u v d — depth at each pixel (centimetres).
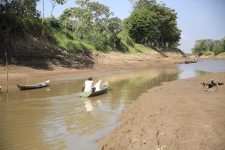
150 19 8650
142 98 2245
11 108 1984
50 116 1777
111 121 1653
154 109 1778
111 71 4784
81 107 2005
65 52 5194
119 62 6028
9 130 1516
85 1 6525
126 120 1631
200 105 1788
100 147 1248
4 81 3155
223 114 1564
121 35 8250
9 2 4494
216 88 2439
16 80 3275
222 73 3872
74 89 2759
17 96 2398
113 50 6862
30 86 2730
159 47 9512
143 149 1158
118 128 1471
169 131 1311
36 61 4306
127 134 1345
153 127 1391
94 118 1722
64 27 6259
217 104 1808
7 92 2578
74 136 1409
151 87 2898
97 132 1466
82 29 6419
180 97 2119
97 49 6344
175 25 10375
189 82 3036
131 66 5856
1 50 4047
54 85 3025
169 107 1781
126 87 2906
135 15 8669
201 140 1198
